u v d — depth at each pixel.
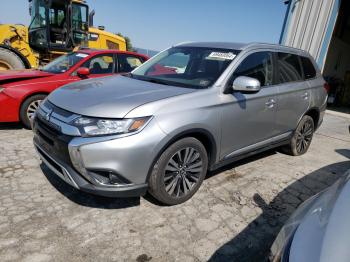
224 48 3.73
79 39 9.09
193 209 3.09
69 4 8.38
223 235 2.74
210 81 3.27
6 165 3.73
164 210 3.03
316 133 6.96
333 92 12.21
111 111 2.59
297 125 4.63
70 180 2.66
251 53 3.67
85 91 3.07
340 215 1.55
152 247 2.51
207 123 3.03
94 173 2.56
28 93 4.93
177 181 3.02
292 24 9.48
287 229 1.71
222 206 3.20
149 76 3.72
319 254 1.34
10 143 4.46
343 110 11.55
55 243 2.46
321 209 1.70
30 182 3.37
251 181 3.85
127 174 2.58
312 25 9.03
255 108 3.60
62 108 2.79
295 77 4.42
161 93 2.96
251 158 4.67
